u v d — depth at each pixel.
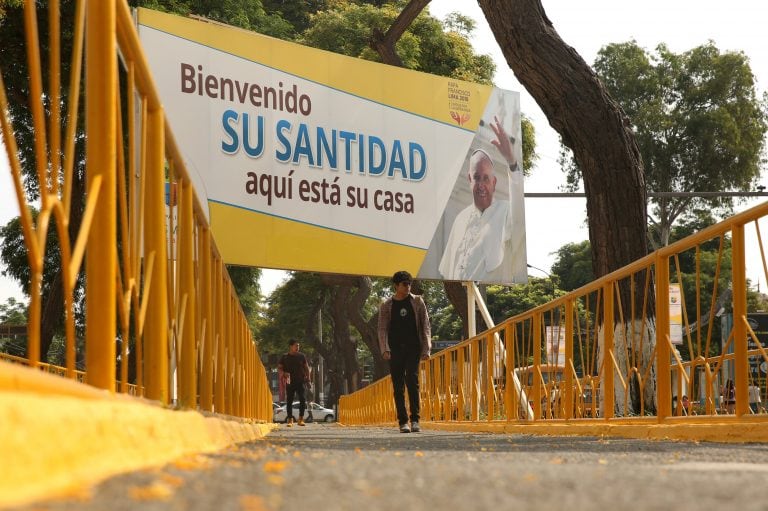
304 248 18.27
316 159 18.58
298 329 64.19
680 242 7.95
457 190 20.06
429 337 12.37
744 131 51.62
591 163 14.48
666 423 8.21
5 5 17.86
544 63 14.46
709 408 7.73
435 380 17.36
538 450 6.11
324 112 18.77
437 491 2.82
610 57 53.56
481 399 14.23
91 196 3.95
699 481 3.25
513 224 20.72
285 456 4.38
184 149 17.33
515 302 67.75
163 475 2.93
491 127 20.66
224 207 17.59
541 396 11.33
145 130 5.22
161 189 5.53
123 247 4.45
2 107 3.23
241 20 26.47
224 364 9.39
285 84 18.38
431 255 19.70
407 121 19.70
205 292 7.84
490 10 14.72
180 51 17.36
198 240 7.61
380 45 24.47
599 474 3.49
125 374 4.43
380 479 3.12
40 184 3.37
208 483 2.82
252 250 17.78
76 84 3.83
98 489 2.48
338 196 18.77
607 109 14.43
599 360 9.75
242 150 17.81
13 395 2.37
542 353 11.45
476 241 20.23
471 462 4.25
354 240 18.86
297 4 41.31
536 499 2.64
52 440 2.48
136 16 17.19
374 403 26.84
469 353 14.88
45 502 2.19
